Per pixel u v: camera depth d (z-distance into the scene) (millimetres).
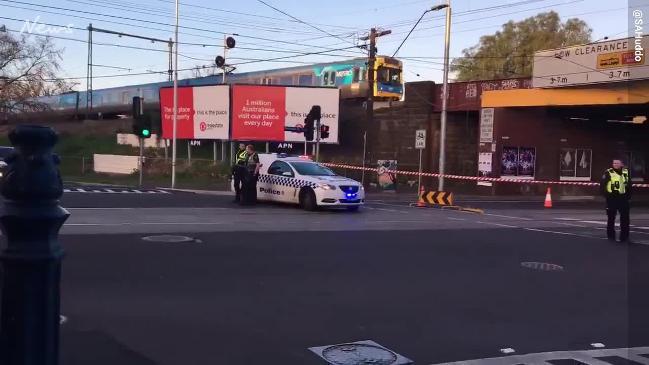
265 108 39188
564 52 29281
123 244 10969
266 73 45312
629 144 38750
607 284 9273
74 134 56656
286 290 8055
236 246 11258
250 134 39375
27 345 2393
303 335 6172
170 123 42594
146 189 28219
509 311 7461
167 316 6637
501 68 56562
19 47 48500
